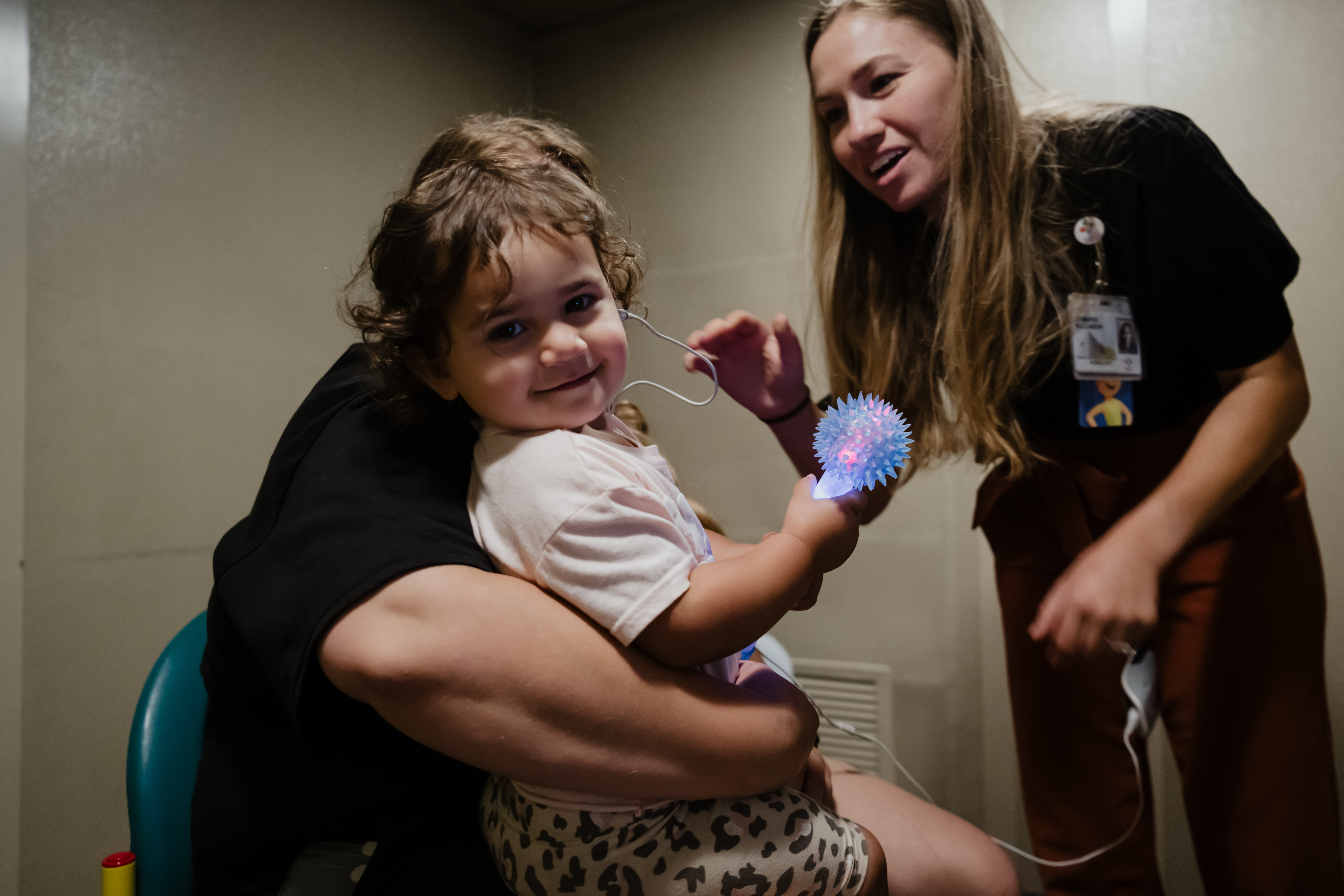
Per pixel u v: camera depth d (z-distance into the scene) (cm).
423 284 63
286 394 176
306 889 69
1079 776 136
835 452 66
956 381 121
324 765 70
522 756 53
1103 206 114
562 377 64
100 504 144
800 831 64
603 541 57
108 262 146
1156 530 95
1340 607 156
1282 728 115
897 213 136
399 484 64
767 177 214
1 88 131
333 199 188
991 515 143
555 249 63
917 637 194
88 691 142
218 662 69
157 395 153
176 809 82
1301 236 158
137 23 151
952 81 118
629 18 236
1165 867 165
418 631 53
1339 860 117
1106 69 173
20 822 132
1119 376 113
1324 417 157
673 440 225
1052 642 95
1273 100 160
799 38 209
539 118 249
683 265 226
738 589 57
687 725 56
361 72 197
